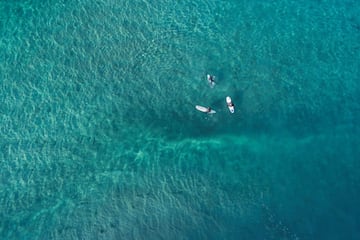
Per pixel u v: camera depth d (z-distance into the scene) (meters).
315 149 40.78
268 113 42.88
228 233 36.47
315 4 50.56
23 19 49.50
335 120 42.34
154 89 44.50
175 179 39.59
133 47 47.00
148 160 40.78
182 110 43.41
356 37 47.78
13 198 38.62
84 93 44.28
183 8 50.12
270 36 47.97
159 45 47.19
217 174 39.78
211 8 50.12
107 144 41.72
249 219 37.06
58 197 38.75
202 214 37.47
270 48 47.06
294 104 43.34
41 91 44.47
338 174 39.22
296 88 44.34
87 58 46.28
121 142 41.88
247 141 41.56
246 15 49.62
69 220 37.53
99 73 45.38
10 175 39.78
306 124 42.22
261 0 50.84
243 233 36.38
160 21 49.00
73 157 40.88
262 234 36.25
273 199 38.06
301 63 45.94
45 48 47.16
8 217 37.72
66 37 47.88
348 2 50.56
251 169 39.97
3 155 40.78
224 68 45.66
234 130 42.22
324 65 45.75
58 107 43.53
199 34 48.06
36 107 43.53
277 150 40.94
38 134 42.00
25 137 41.81
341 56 46.41
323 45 47.22
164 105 43.69
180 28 48.47
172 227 36.91
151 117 43.16
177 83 44.78
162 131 42.50
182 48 46.97
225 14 49.66
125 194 38.75
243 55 46.56
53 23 48.97
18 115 43.06
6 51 47.09
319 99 43.59
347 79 44.81
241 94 43.97
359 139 41.06
